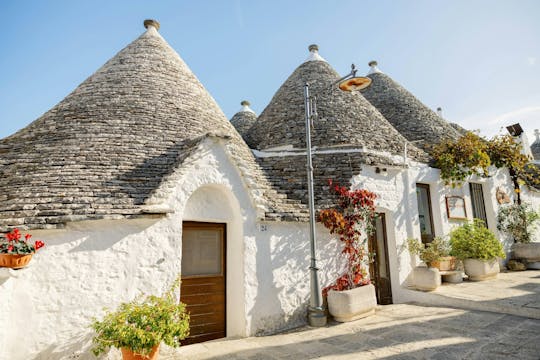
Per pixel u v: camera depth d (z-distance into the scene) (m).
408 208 9.56
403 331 6.20
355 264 7.91
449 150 10.90
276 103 12.48
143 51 10.20
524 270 11.42
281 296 7.01
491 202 12.06
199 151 6.66
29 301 4.91
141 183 6.52
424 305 8.09
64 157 6.69
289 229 7.43
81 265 5.31
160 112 8.39
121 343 4.54
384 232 9.26
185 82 9.90
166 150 7.50
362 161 8.84
